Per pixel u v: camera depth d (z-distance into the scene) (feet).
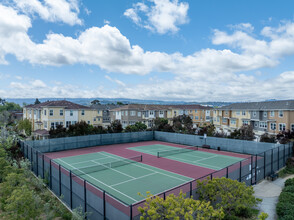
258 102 152.87
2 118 196.24
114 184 51.19
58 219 36.09
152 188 48.52
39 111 152.87
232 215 34.71
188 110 219.41
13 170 46.47
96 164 71.46
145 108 185.57
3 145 73.36
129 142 120.78
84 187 34.09
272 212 38.91
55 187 45.98
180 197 27.84
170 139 121.80
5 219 30.86
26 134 147.02
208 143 102.94
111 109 192.85
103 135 110.83
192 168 66.74
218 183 35.53
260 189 50.24
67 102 159.63
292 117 121.49
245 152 89.15
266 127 135.74
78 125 116.67
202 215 26.25
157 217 24.95
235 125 159.22
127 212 33.50
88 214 33.27
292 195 41.01
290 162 66.18
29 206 29.45
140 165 70.38
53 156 84.02
